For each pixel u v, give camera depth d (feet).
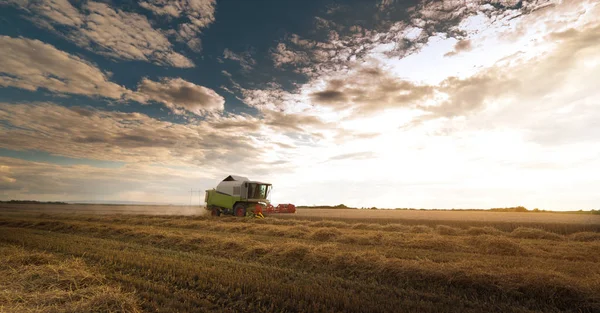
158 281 26.35
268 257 35.17
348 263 30.58
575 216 105.29
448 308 19.97
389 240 45.52
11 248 38.42
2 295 21.97
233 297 22.52
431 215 113.09
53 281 25.07
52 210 158.40
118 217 92.38
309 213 123.34
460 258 34.12
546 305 21.04
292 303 20.81
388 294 22.86
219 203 103.14
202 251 40.42
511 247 38.19
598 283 22.81
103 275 27.09
